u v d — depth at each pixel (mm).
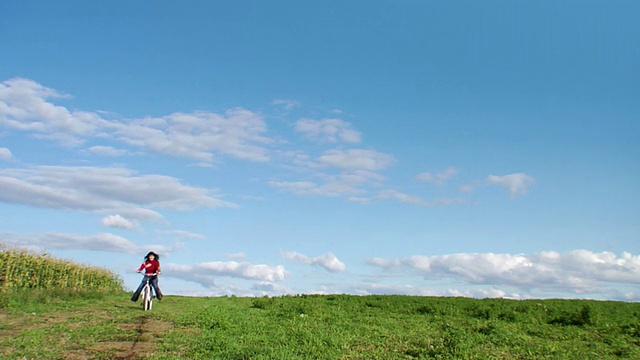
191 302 25094
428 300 27453
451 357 10719
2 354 9844
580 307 23359
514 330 15875
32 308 17844
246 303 25906
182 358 10086
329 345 11969
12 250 25203
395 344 12578
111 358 10031
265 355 10359
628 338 15258
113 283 40781
